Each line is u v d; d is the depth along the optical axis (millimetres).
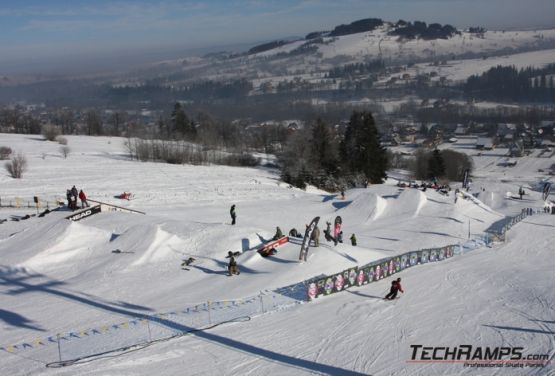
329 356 19984
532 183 107875
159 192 58750
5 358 19422
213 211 50062
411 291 27891
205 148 95812
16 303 25578
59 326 22547
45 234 35094
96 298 26016
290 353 20125
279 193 64562
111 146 101250
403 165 131375
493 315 24797
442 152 110625
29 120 161750
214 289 26688
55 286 28188
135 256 31641
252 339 21219
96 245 34469
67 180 62188
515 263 35375
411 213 50406
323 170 80312
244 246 32844
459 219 48156
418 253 32969
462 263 34469
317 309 24547
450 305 25984
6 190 54656
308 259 29828
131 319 23172
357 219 49031
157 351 20016
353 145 83750
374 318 23797
